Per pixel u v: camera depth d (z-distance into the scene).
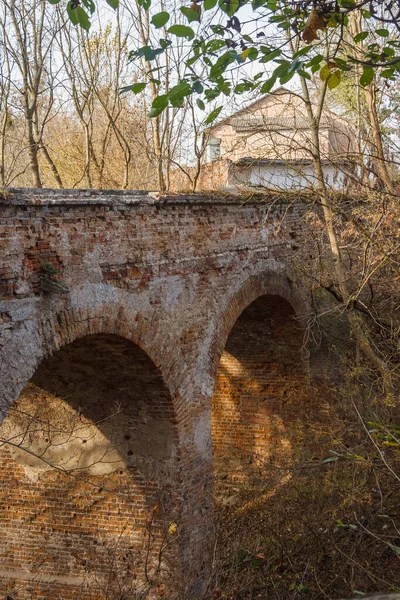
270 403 15.38
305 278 13.65
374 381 11.93
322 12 4.13
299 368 15.08
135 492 10.25
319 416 14.46
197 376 10.34
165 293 9.41
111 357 9.31
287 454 15.01
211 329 10.63
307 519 11.05
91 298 7.94
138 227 8.77
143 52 3.92
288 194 10.46
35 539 10.80
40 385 10.29
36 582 10.66
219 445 15.78
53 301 7.36
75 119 20.05
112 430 10.26
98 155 19.22
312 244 13.75
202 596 9.57
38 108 16.86
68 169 19.45
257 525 11.96
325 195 10.16
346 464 11.05
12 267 6.79
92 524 10.52
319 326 14.56
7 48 12.53
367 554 9.91
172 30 3.92
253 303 13.87
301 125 18.39
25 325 7.00
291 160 13.30
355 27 11.02
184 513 10.04
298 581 10.20
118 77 14.70
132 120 17.50
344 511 10.72
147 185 18.77
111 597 10.16
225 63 4.38
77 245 7.70
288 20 5.02
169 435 9.96
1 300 6.68
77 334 7.72
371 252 10.33
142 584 10.14
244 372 15.58
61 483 10.62
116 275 8.41
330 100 16.83
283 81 4.48
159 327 9.30
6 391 6.75
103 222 8.13
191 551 10.16
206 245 10.41
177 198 9.42
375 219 10.59
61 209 7.46
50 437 10.52
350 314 10.34
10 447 10.79
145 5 3.98
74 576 10.59
